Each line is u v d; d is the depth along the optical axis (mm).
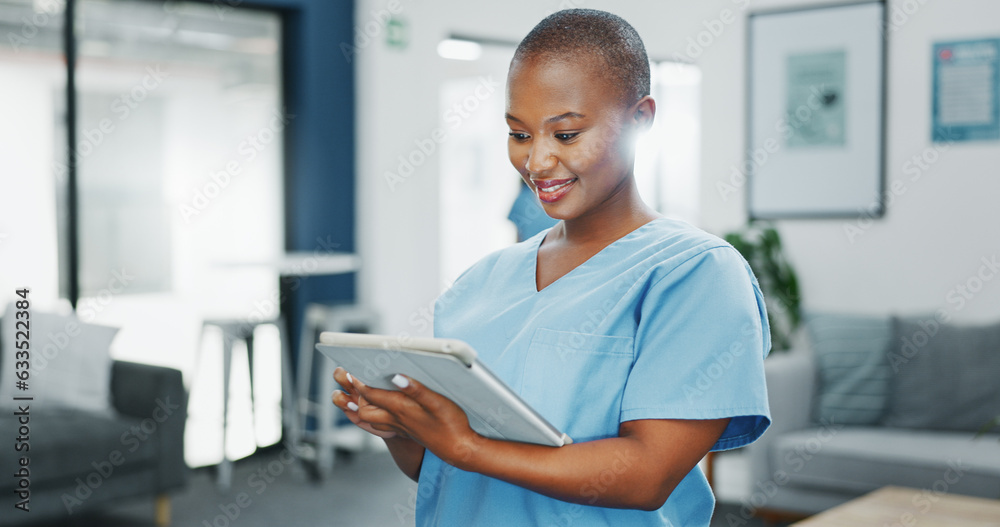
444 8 4801
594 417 753
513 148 783
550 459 673
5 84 3672
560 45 732
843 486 2949
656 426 707
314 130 4574
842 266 3842
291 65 4578
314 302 4625
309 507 3471
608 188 770
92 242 3930
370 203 4668
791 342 3857
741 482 3773
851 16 3768
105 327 3350
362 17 4664
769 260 3873
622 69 738
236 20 4379
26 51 3721
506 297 869
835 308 3859
